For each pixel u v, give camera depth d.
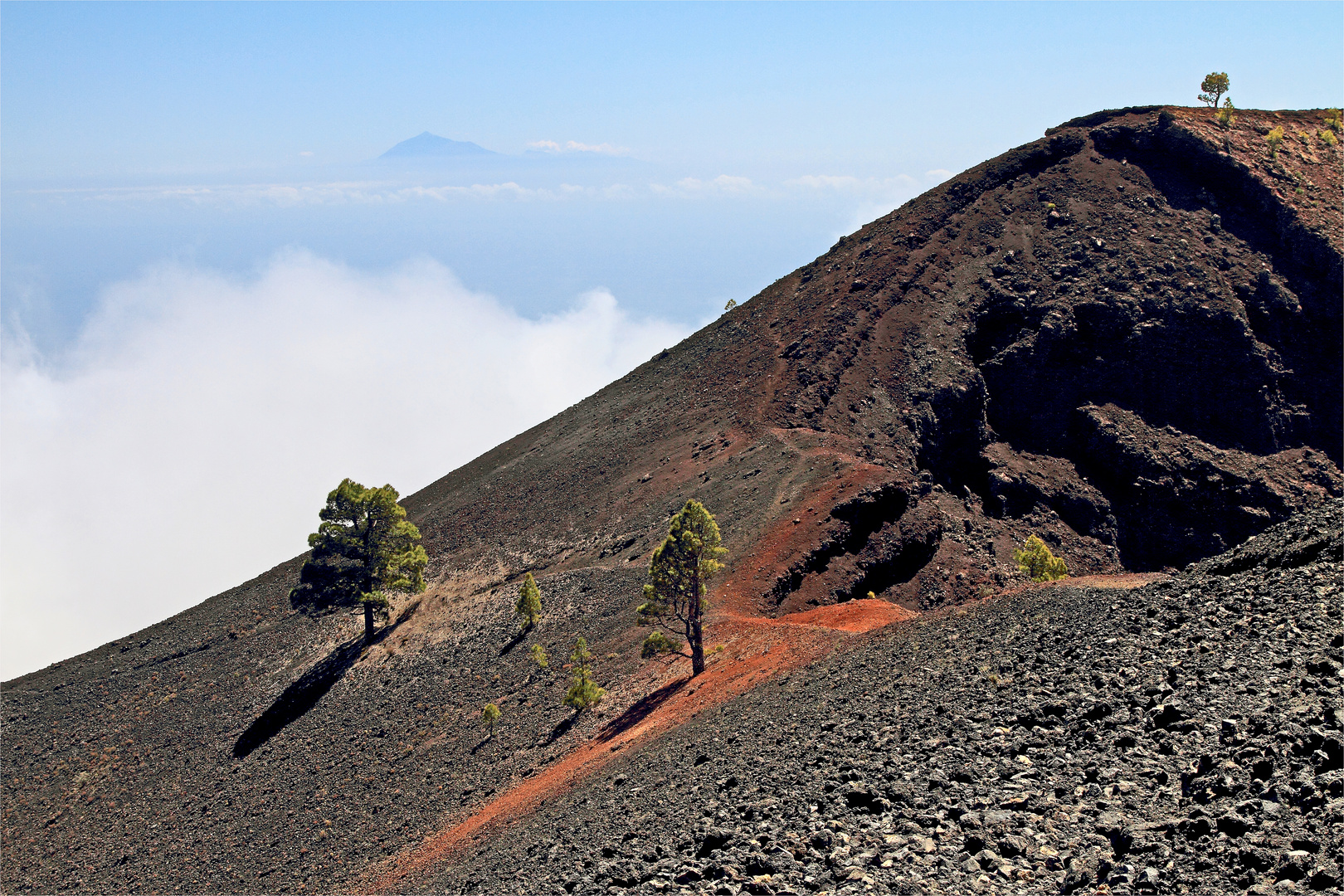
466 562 97.31
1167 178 119.50
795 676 32.84
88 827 64.69
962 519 87.38
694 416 112.25
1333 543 21.59
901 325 110.19
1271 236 110.12
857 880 12.67
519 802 36.34
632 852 18.45
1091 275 108.62
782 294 136.12
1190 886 10.26
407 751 58.34
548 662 61.03
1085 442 97.44
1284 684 15.05
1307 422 96.50
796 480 79.81
